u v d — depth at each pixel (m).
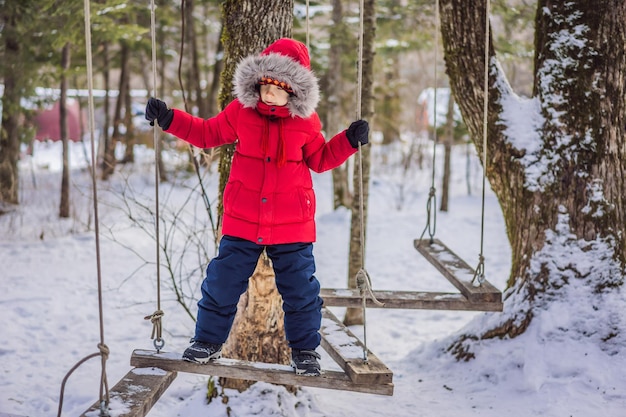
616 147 4.93
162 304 7.76
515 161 5.23
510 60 12.34
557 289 4.94
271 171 3.14
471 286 4.15
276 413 4.42
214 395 4.57
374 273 9.98
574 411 4.24
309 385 3.12
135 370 3.15
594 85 4.91
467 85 5.47
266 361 4.43
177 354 3.22
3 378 5.47
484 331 5.31
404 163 21.64
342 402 4.87
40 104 13.88
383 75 20.67
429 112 25.12
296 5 14.63
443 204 14.99
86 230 11.62
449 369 5.36
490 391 4.80
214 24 19.28
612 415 4.14
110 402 2.82
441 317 7.79
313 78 3.17
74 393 5.17
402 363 5.84
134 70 22.02
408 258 10.78
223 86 4.38
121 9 10.98
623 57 4.89
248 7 4.23
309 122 3.21
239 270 3.15
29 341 6.40
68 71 12.35
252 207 3.14
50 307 7.43
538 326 4.89
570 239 4.97
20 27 11.46
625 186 4.96
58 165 24.58
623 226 4.95
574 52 4.98
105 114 20.16
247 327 4.41
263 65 3.09
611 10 4.88
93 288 8.28
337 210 14.73
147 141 22.22
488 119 5.41
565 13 5.05
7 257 9.62
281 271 3.21
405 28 12.30
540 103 5.22
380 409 4.71
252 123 3.15
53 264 9.37
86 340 6.50
